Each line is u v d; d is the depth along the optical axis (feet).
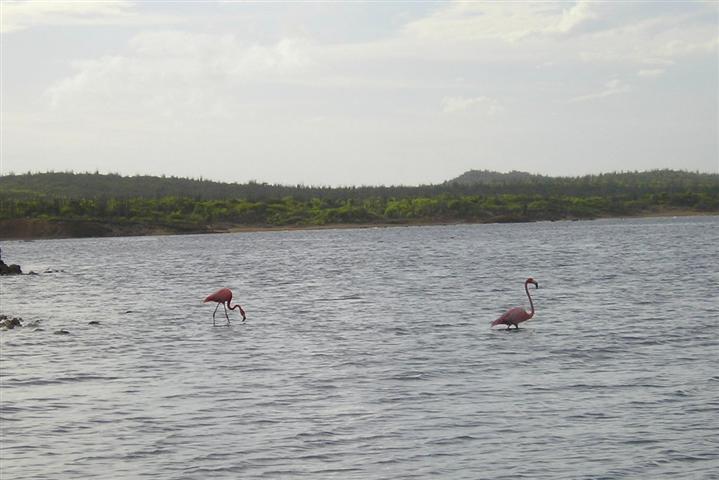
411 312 132.77
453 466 54.60
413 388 75.31
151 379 81.87
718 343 95.71
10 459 57.11
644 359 86.89
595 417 64.69
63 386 79.15
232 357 93.30
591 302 140.46
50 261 353.92
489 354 91.56
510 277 203.51
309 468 54.54
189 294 178.19
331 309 139.44
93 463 56.13
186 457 57.00
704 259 250.37
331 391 74.69
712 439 58.95
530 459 55.62
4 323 121.39
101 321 128.77
